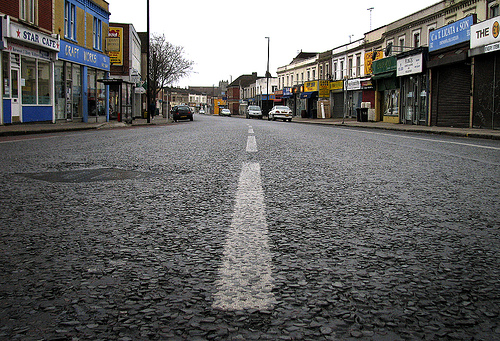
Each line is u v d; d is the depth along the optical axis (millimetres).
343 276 2176
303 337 1559
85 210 3654
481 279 2170
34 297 1898
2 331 1590
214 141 12156
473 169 6508
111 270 2236
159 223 3217
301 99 57375
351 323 1671
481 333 1616
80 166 6586
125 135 15344
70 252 2535
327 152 9039
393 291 1995
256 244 2701
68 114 26297
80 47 27328
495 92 18875
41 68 22625
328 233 2984
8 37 18828
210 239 2805
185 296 1904
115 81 27938
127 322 1664
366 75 36250
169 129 21312
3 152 8750
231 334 1574
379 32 35000
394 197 4316
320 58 51031
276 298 1889
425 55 25031
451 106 22656
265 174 5785
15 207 3762
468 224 3285
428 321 1701
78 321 1673
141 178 5418
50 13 23391
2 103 19031
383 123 30594
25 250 2572
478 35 19281
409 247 2689
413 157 8195
